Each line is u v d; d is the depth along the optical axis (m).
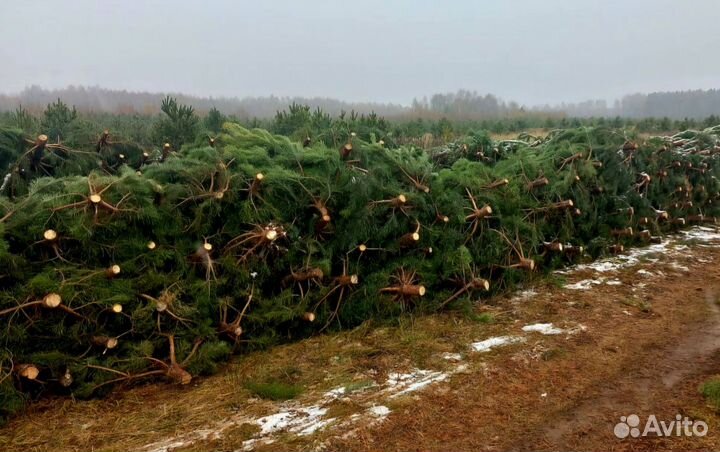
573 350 3.99
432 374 3.60
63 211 3.34
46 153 5.23
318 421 2.99
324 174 4.56
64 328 3.23
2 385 2.97
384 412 3.08
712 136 10.06
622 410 3.14
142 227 3.71
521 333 4.32
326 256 4.37
